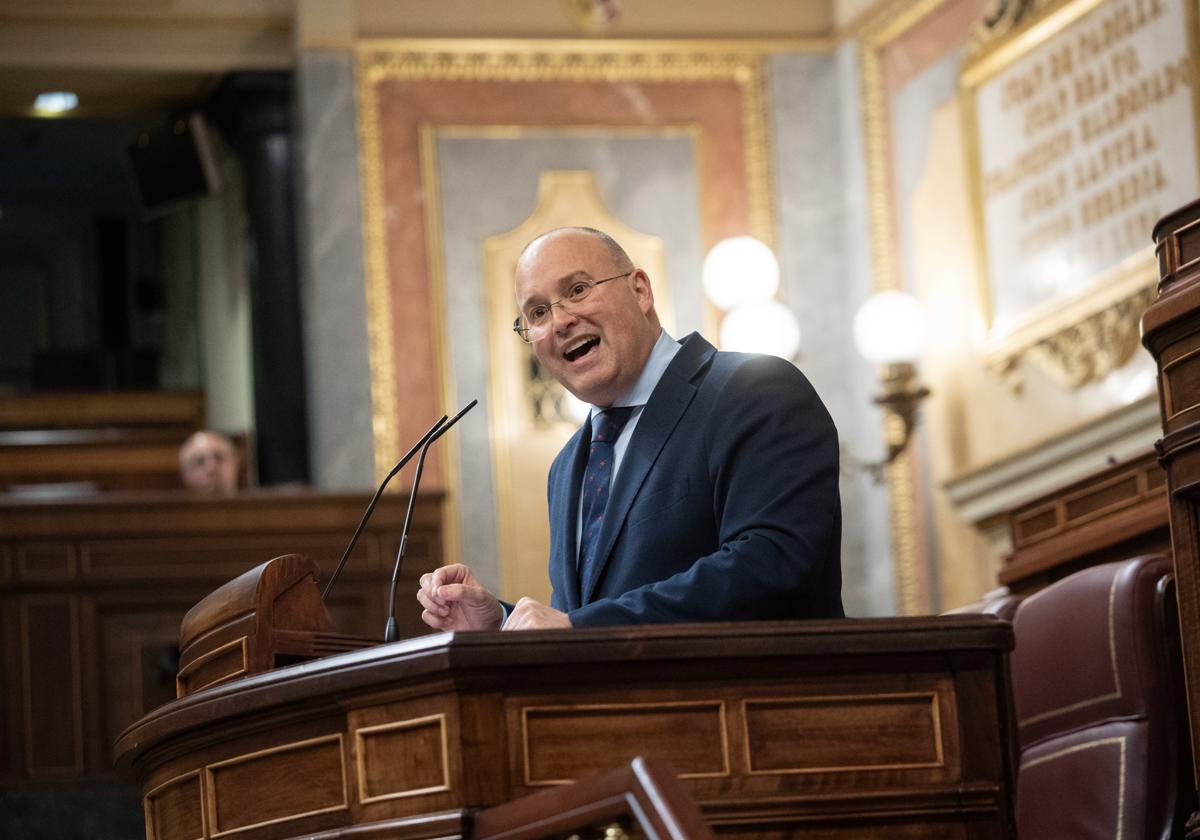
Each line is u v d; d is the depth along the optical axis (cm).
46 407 1381
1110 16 909
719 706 304
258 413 1134
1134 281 889
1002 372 996
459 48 1132
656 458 368
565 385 393
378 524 896
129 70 1152
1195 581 364
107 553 875
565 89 1141
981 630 317
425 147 1121
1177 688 412
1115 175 907
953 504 1043
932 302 1072
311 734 309
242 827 318
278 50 1152
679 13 1159
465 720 289
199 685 367
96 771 855
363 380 1097
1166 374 372
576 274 390
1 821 831
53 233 1828
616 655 295
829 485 352
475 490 1091
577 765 294
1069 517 579
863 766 309
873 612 1104
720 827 300
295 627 354
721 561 335
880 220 1117
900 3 1098
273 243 1135
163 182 1216
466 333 1109
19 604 863
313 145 1112
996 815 314
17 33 1136
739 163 1149
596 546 371
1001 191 999
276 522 890
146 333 1795
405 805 293
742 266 1072
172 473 1234
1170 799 404
